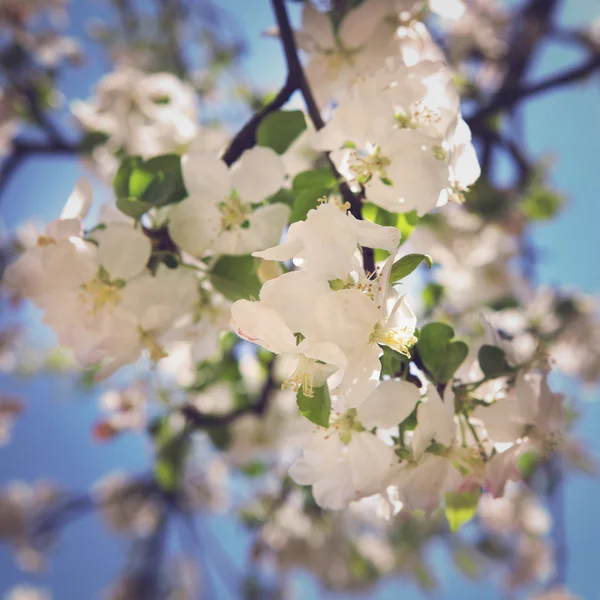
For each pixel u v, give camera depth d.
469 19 0.79
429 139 0.29
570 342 0.69
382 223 0.31
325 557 0.83
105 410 0.67
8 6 0.74
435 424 0.27
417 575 0.90
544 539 0.92
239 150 0.33
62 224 0.29
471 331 0.63
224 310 0.33
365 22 0.35
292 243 0.24
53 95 0.75
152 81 0.54
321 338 0.24
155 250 0.31
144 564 1.02
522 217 0.69
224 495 0.88
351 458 0.28
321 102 0.36
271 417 0.65
